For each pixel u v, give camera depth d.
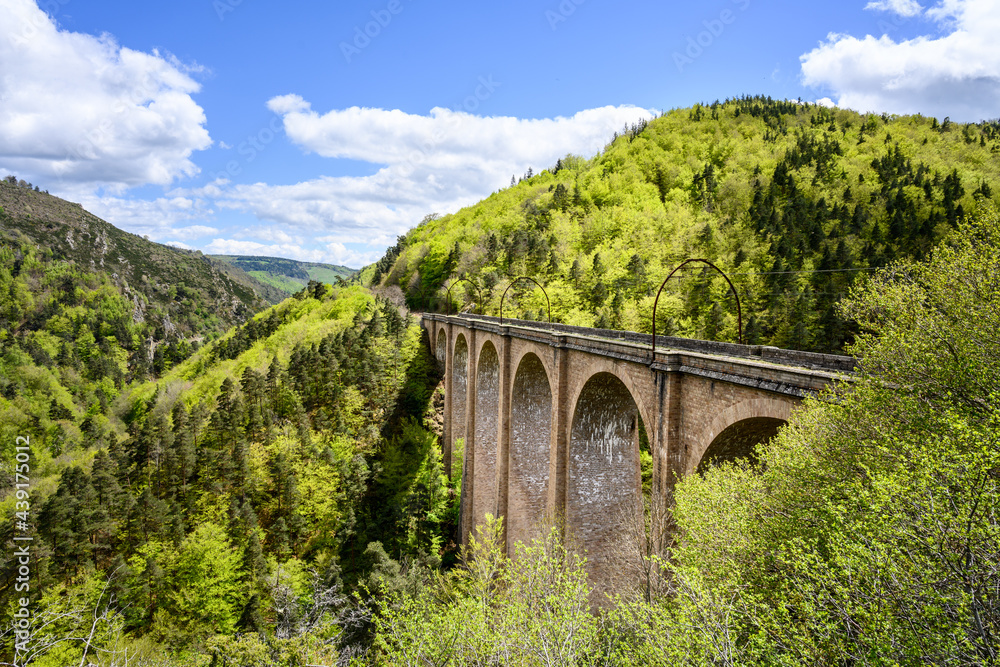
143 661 22.75
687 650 7.81
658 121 138.00
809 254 74.12
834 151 109.50
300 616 23.47
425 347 63.97
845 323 58.88
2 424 62.81
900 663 5.79
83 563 30.50
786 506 9.93
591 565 24.09
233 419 43.50
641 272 72.81
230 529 33.56
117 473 38.50
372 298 79.19
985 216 12.21
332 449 42.56
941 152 104.31
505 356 32.28
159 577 29.19
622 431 24.75
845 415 9.67
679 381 16.14
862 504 7.95
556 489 24.41
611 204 96.62
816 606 7.18
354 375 50.91
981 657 5.47
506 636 10.67
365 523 38.59
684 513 12.26
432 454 46.69
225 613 28.47
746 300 68.88
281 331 73.25
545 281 74.00
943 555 6.20
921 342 10.10
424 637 11.56
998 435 6.59
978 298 10.85
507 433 32.19
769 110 139.12
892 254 69.12
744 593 8.51
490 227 93.12
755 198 92.06
